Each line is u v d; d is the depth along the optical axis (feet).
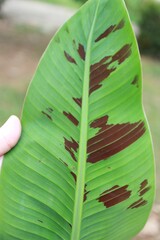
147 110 4.33
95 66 0.76
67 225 0.88
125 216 0.89
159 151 3.45
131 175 0.84
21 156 0.85
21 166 0.85
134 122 0.80
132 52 0.75
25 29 7.28
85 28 0.75
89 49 0.76
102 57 0.76
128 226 0.91
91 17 0.74
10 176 0.86
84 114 0.79
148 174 0.85
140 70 0.76
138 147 0.83
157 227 2.45
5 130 0.83
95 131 0.80
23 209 0.88
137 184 0.85
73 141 0.82
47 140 0.82
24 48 6.09
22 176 0.86
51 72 0.79
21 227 0.89
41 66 0.79
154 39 6.91
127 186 0.85
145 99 4.64
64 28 0.76
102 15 0.74
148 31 6.91
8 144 0.84
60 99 0.79
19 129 0.83
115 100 0.79
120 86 0.78
